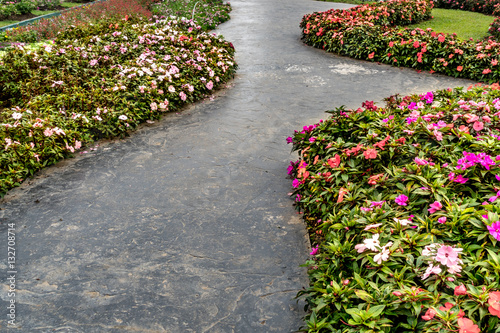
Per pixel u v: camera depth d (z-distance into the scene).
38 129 4.55
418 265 2.13
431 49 8.23
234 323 2.54
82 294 2.76
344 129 3.97
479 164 2.79
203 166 4.51
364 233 2.45
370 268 2.25
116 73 6.38
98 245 3.25
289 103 6.47
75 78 6.14
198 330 2.49
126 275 2.94
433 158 3.22
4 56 6.83
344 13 11.45
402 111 4.32
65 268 3.00
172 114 6.05
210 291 2.79
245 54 9.62
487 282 1.94
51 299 2.72
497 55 7.59
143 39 7.52
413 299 1.91
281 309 2.64
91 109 5.45
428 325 1.81
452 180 2.74
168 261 3.08
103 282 2.87
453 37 8.58
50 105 5.41
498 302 1.73
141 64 6.52
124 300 2.72
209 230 3.44
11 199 3.88
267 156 4.75
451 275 2.01
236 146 5.00
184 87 6.37
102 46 7.25
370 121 3.98
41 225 3.50
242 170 4.43
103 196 3.93
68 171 4.41
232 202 3.85
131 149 4.92
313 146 3.99
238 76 7.96
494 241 2.16
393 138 3.50
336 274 2.42
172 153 4.82
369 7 12.47
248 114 6.02
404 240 2.27
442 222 2.37
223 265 3.04
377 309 1.92
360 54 9.11
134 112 5.55
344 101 6.55
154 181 4.20
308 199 3.40
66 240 3.31
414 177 2.78
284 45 10.58
